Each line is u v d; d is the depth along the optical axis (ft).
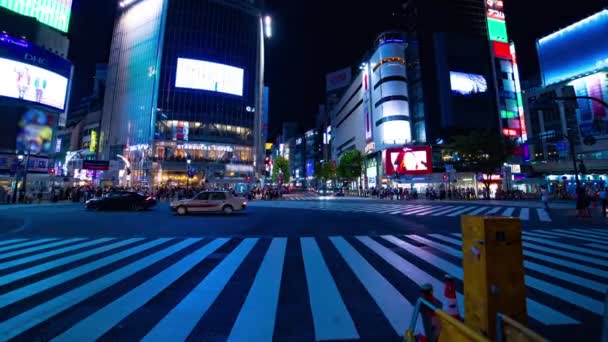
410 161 153.99
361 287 15.02
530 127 161.17
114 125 207.72
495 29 174.40
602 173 124.67
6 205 78.38
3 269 18.40
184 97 189.67
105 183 177.47
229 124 200.44
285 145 490.90
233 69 206.90
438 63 162.61
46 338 9.74
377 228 37.81
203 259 21.17
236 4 217.15
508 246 7.05
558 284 15.40
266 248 25.07
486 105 161.99
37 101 121.60
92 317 11.42
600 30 141.69
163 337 9.84
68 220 45.75
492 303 6.71
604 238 29.45
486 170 116.78
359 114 221.66
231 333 10.16
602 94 137.18
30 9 137.28
